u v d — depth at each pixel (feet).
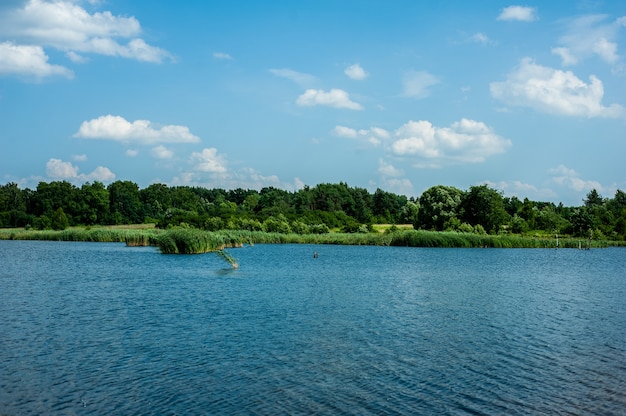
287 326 89.40
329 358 69.87
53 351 72.08
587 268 214.48
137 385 58.54
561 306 115.34
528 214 479.82
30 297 118.21
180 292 127.13
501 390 58.54
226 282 147.64
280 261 224.94
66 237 377.30
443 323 94.32
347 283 150.61
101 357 69.31
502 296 129.70
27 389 57.16
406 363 68.23
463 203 413.59
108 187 614.75
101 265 194.70
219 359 68.80
